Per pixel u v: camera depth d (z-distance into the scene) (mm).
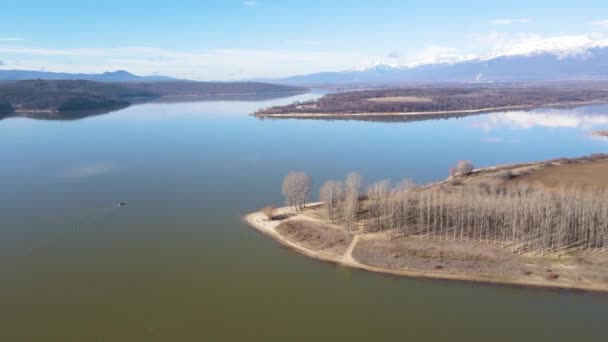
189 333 98000
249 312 105750
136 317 103688
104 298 111500
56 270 125000
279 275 123062
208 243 142875
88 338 96250
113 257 133000
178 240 145125
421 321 102188
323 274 123750
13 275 122062
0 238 145625
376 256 130250
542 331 98312
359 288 116312
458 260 125188
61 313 105125
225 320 102625
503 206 139000
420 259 127000
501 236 137000
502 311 105625
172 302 109812
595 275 116000
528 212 138375
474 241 135000
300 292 114625
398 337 96688
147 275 122750
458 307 107438
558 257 124562
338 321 102312
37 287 116312
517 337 96375
